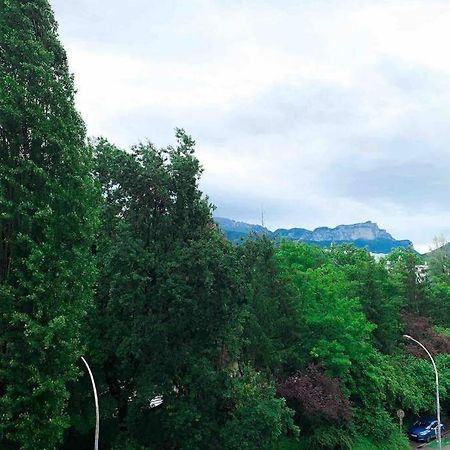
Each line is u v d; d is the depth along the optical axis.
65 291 19.53
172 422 26.19
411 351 48.34
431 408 45.16
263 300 33.75
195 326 26.66
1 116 19.09
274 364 33.34
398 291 52.00
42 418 18.64
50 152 19.97
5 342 18.61
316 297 37.88
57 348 19.12
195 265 25.88
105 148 28.88
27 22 19.98
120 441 27.30
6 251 19.50
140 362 27.11
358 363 39.25
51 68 20.34
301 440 33.72
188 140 28.91
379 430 37.66
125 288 25.95
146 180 27.16
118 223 27.16
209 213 29.11
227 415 27.89
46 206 18.92
